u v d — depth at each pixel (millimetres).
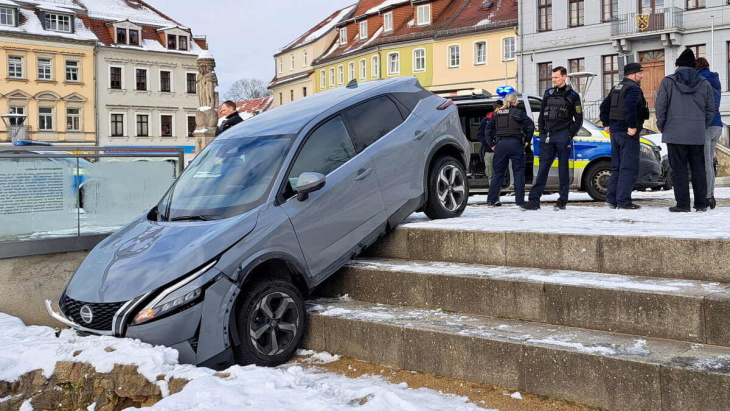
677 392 3822
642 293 4566
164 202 6281
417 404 3961
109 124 60938
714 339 4281
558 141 8703
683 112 7414
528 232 5816
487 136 10352
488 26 48531
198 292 5016
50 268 7238
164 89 64062
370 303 6074
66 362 4949
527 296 5117
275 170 5883
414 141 7051
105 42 60688
